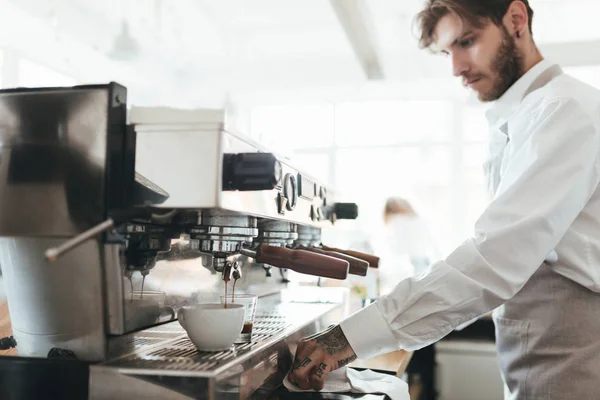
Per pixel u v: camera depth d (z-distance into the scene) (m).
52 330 0.83
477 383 3.10
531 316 1.08
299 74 6.32
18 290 0.85
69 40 3.92
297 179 1.18
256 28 5.47
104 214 0.77
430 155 6.59
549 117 0.98
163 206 0.76
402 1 4.61
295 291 1.74
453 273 0.94
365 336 0.94
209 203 0.75
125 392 0.75
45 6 3.59
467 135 6.52
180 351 0.88
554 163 0.96
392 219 3.89
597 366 1.01
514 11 1.07
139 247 0.86
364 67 6.00
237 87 6.41
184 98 6.02
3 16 3.25
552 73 1.08
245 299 0.99
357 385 0.94
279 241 1.34
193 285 1.09
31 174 0.80
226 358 0.82
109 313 0.81
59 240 0.80
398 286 0.97
